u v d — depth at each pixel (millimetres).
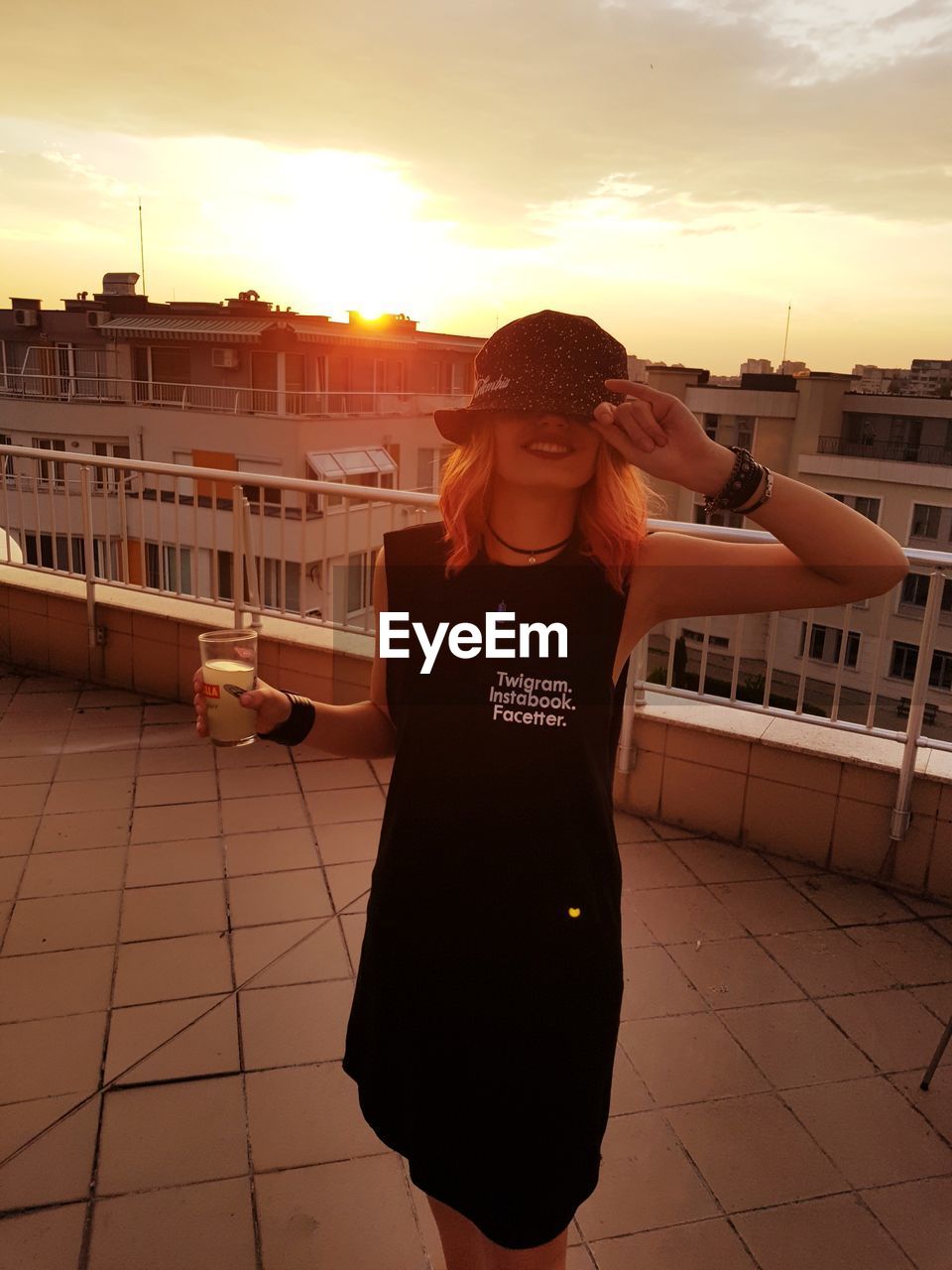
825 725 3271
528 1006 1085
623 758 3473
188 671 4484
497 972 1085
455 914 1092
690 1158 1985
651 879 3111
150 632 4531
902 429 32250
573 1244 1767
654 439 952
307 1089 2133
